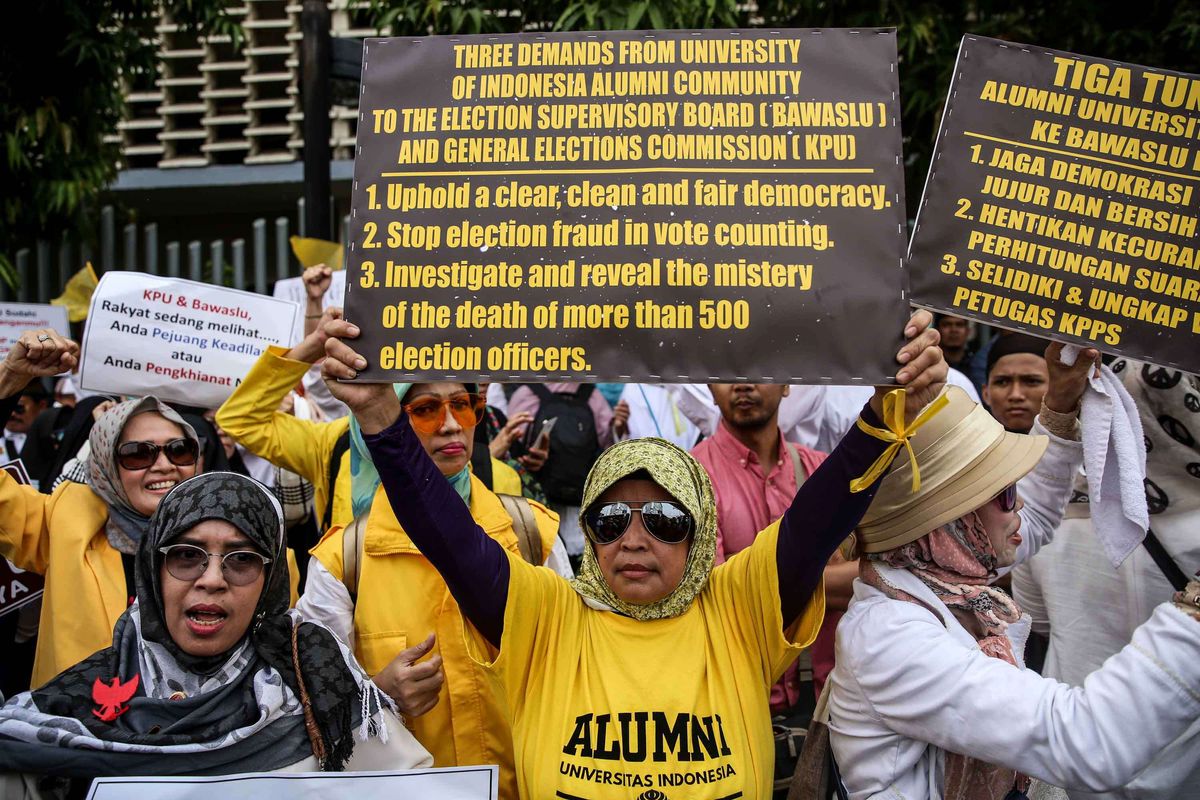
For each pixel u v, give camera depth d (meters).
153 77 8.95
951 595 2.40
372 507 3.04
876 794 2.34
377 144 2.33
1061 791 2.52
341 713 2.37
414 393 3.07
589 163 2.30
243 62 10.65
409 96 2.35
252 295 4.20
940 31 6.39
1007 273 2.41
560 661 2.38
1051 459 2.81
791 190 2.27
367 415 2.23
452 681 2.85
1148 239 2.40
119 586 3.08
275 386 3.59
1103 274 2.40
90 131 8.36
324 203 5.72
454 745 2.82
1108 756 2.07
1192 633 2.08
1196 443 2.97
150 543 2.36
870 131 2.30
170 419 3.25
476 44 2.37
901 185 2.27
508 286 2.26
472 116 2.33
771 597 2.34
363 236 2.29
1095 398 2.58
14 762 2.21
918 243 2.43
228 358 4.12
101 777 2.18
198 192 10.62
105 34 8.25
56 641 3.01
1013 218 2.42
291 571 3.34
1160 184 2.41
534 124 2.32
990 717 2.16
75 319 4.76
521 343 2.23
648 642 2.36
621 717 2.27
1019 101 2.45
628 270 2.25
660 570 2.35
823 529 2.23
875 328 2.20
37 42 7.99
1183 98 2.42
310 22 5.66
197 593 2.30
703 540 2.42
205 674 2.36
